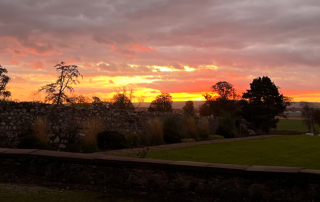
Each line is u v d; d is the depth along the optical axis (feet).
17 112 40.73
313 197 13.82
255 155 35.45
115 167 18.61
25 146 36.27
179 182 16.99
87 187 18.35
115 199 15.94
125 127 58.03
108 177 18.70
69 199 15.52
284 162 29.04
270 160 30.81
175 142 55.77
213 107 164.45
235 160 31.96
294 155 33.88
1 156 21.39
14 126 40.04
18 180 19.51
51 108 45.27
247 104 122.42
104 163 18.83
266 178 15.05
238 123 101.09
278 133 124.67
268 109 120.47
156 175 17.57
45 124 41.42
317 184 13.76
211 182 16.31
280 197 14.64
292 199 14.33
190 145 50.47
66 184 18.98
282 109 124.36
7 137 38.99
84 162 19.34
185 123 65.36
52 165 20.13
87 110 50.93
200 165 16.65
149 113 64.90
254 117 118.62
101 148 44.68
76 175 19.48
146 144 53.01
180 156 36.35
